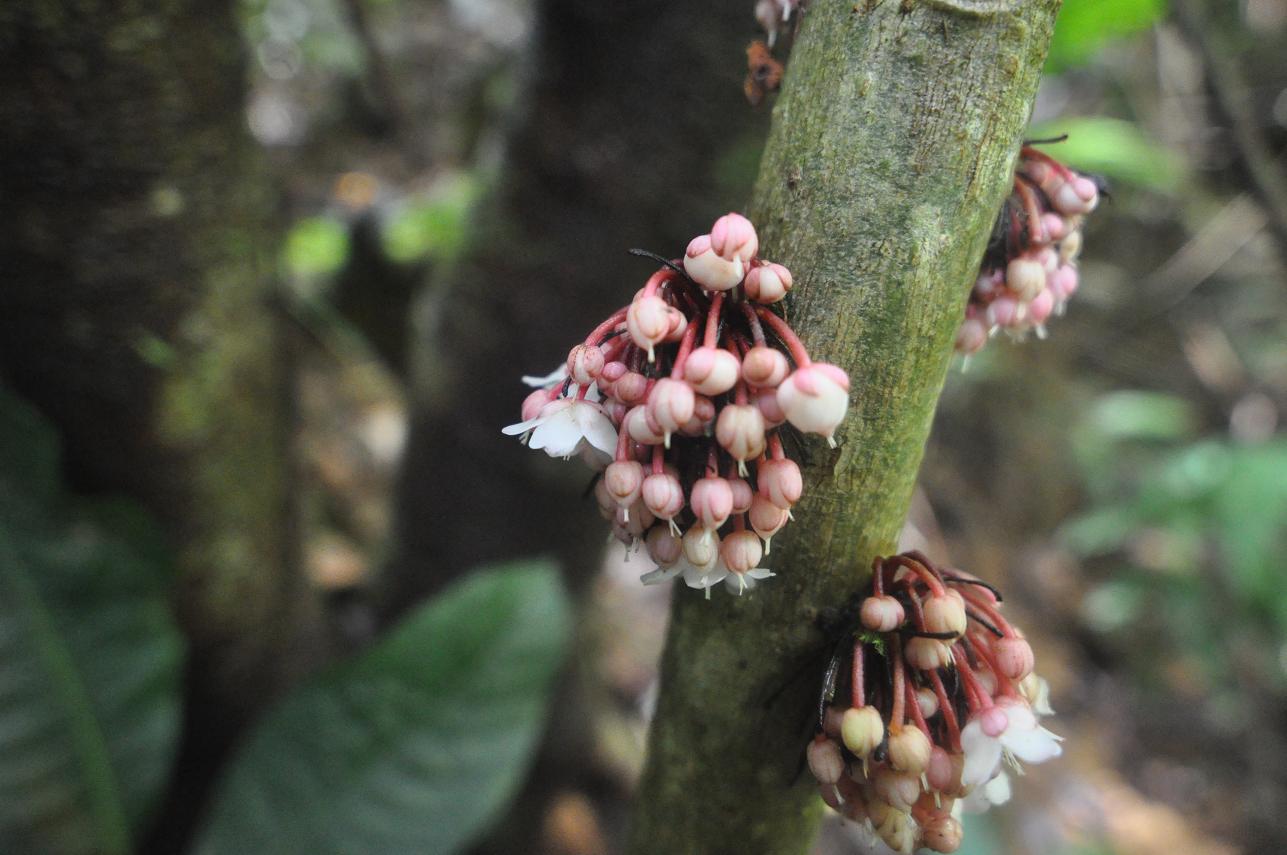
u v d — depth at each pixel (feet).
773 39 0.81
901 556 0.74
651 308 0.68
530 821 1.82
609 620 2.35
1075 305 3.22
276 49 2.88
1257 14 2.64
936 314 0.71
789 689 0.77
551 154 1.27
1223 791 2.47
